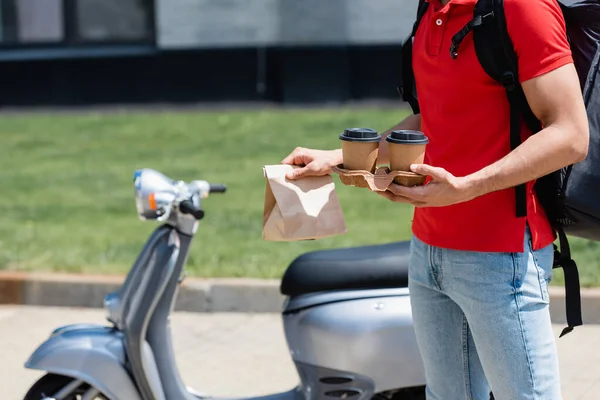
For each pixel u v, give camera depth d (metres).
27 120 15.50
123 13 16.80
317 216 3.40
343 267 4.40
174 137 13.49
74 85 16.77
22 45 17.05
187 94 16.58
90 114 16.06
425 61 3.08
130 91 16.70
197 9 16.25
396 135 2.89
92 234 8.52
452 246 3.02
